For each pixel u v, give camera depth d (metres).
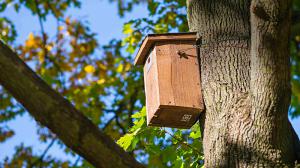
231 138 8.02
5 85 6.18
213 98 8.49
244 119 8.06
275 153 7.81
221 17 9.08
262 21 7.56
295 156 7.93
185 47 9.15
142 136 10.24
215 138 8.18
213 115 8.40
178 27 16.75
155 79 9.02
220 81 8.55
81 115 6.39
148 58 9.51
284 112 7.75
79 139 6.33
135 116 10.36
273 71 7.62
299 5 20.50
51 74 19.98
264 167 7.75
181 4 16.30
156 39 9.14
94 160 6.44
